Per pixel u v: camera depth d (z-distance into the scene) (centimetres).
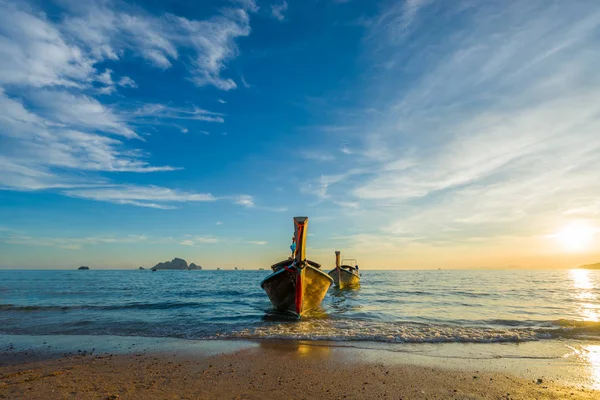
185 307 1878
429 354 840
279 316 1484
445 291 3106
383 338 1003
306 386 611
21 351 894
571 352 868
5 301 2117
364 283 4697
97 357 826
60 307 1758
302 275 1370
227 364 752
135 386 608
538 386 619
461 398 559
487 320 1344
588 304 1994
